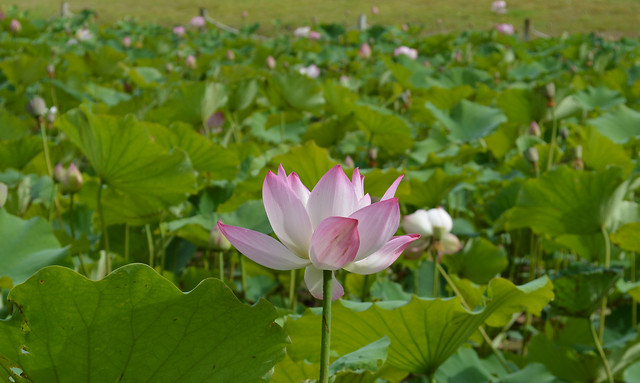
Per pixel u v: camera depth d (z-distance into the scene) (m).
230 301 1.68
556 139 4.32
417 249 2.79
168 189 2.99
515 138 4.27
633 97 5.71
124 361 1.76
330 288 1.64
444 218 2.77
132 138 2.87
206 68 7.64
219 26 18.55
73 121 2.91
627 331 2.93
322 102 4.45
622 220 2.99
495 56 8.48
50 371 1.75
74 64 6.71
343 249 1.57
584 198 2.83
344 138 4.56
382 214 1.58
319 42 12.46
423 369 2.22
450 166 3.54
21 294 1.62
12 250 2.57
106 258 2.95
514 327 3.40
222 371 1.80
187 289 3.21
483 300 2.19
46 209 3.36
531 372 2.62
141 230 3.41
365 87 6.68
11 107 5.47
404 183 3.02
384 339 2.04
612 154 3.53
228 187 3.31
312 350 2.23
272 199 1.62
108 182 2.98
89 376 1.77
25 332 1.67
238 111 4.63
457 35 14.47
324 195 1.62
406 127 4.08
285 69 7.45
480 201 3.90
